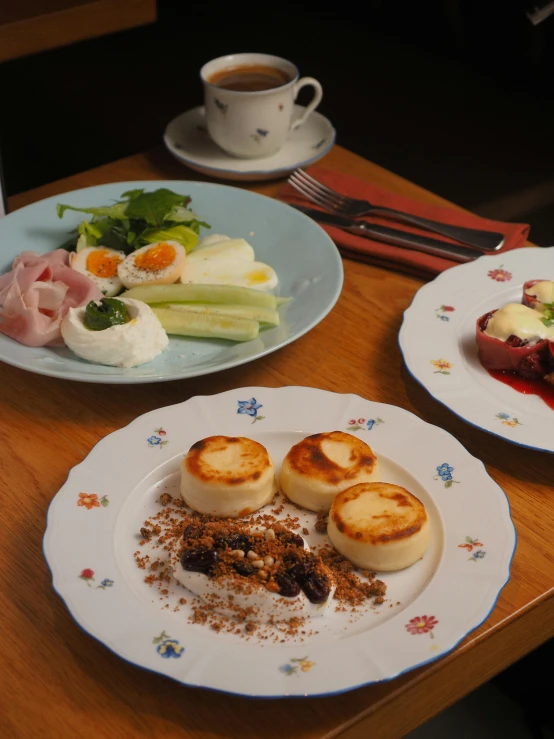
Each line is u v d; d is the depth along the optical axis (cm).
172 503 97
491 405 113
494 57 366
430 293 133
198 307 131
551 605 91
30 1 200
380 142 333
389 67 381
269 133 170
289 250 146
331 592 85
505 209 293
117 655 77
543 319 122
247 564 86
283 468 98
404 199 163
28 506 100
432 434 103
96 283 139
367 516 89
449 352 122
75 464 107
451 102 354
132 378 112
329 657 78
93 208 149
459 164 319
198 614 83
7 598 88
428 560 89
